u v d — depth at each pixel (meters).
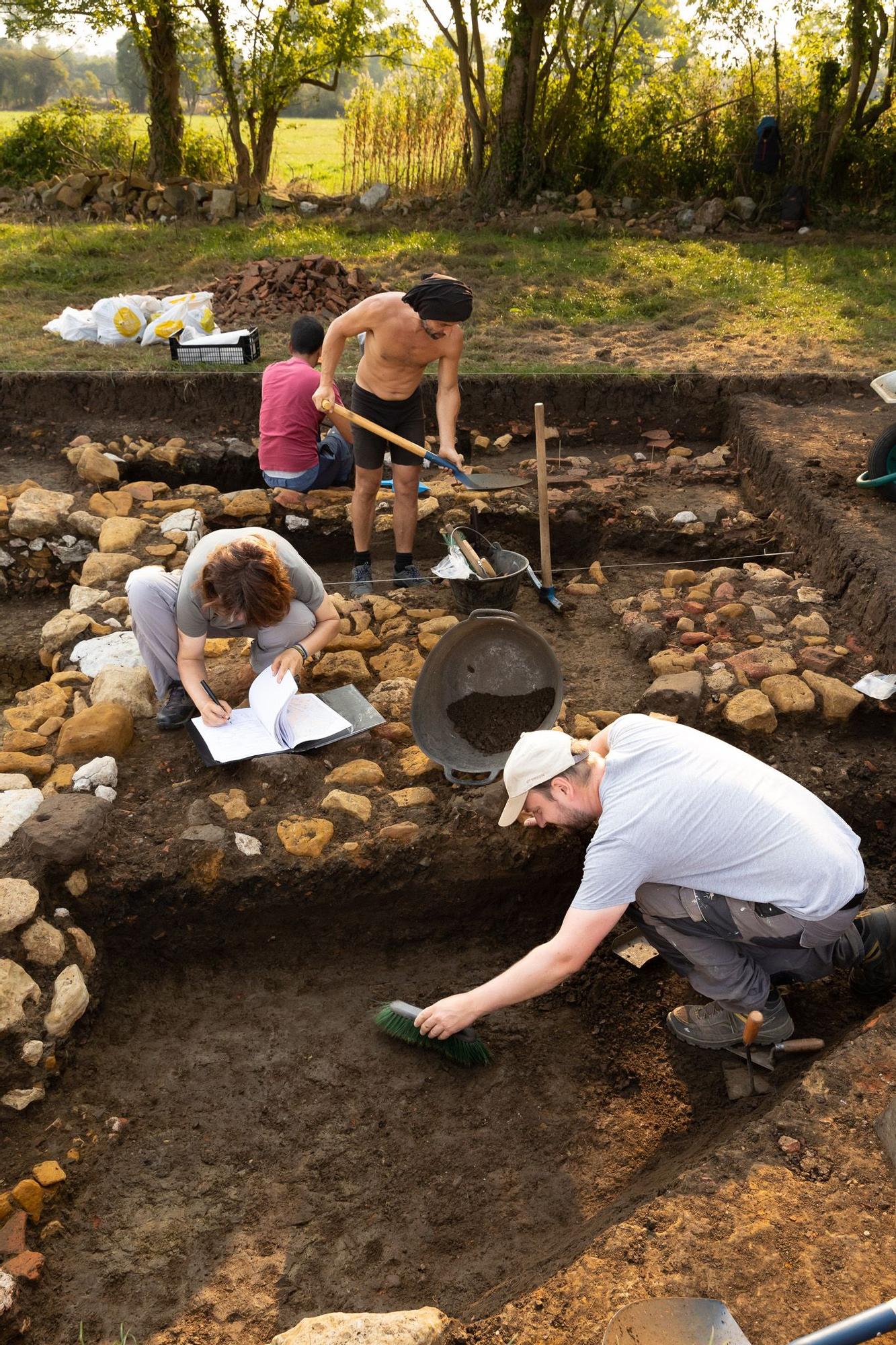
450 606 4.93
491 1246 2.63
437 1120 2.98
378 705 4.11
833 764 3.87
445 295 4.21
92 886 3.29
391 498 6.01
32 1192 2.63
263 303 9.09
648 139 13.91
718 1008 3.07
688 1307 2.03
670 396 7.16
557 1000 3.39
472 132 14.18
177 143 15.21
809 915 2.61
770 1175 2.36
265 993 3.40
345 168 15.69
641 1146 2.90
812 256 11.70
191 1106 2.99
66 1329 2.44
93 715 3.88
